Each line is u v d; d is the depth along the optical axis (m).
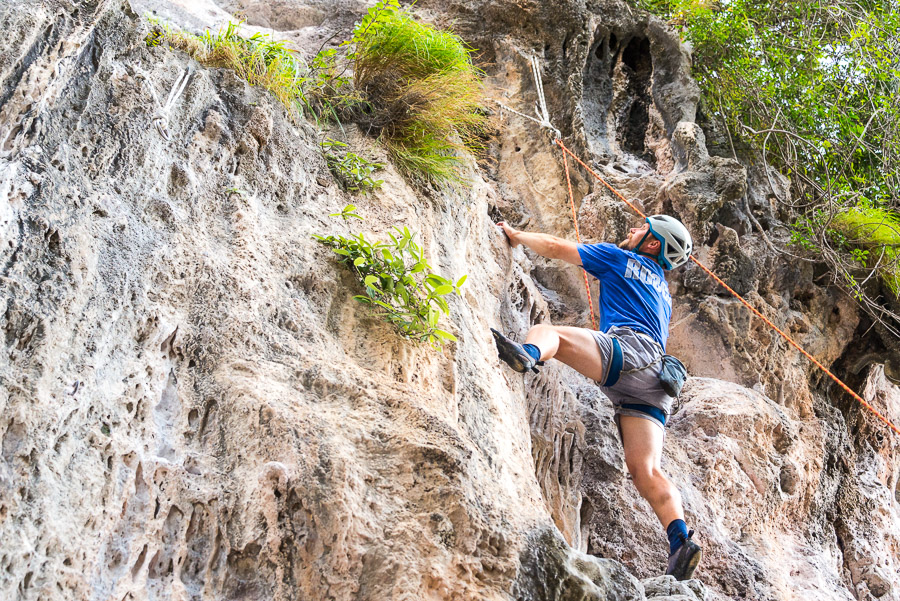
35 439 2.31
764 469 4.98
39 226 2.62
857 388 6.06
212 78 3.75
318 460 2.71
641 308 4.01
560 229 5.56
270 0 5.98
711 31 6.18
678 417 5.07
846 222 5.76
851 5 6.52
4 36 2.85
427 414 3.03
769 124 6.23
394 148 4.39
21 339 2.43
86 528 2.34
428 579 2.62
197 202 3.30
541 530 2.97
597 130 5.98
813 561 4.91
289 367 3.00
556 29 6.04
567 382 4.91
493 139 5.86
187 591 2.49
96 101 3.08
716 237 5.48
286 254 3.40
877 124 6.17
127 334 2.75
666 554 4.38
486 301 4.40
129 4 3.38
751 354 5.37
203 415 2.80
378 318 3.46
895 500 6.29
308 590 2.56
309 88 4.38
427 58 4.59
